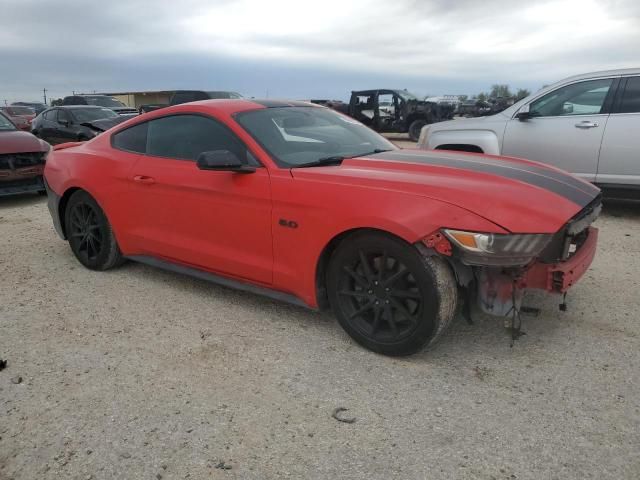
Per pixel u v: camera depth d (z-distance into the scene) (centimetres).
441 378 296
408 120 2025
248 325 368
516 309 293
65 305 407
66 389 293
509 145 704
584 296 405
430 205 285
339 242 324
